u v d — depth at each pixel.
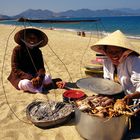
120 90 1.59
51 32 12.43
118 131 1.46
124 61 1.56
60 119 1.69
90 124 1.45
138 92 1.51
